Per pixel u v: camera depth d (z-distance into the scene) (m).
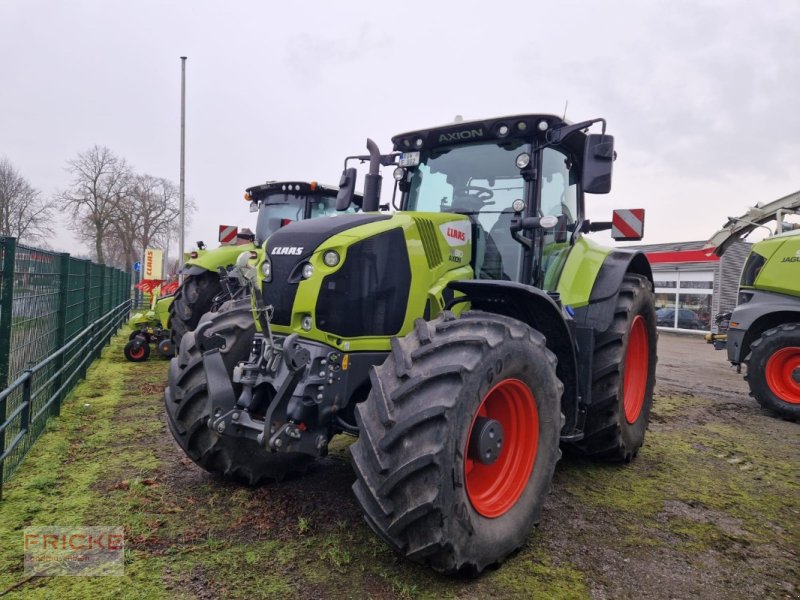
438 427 2.15
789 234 6.46
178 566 2.39
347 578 2.33
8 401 3.41
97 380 6.49
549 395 2.77
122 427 4.50
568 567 2.54
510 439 2.71
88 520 2.80
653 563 2.61
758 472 3.99
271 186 7.82
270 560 2.45
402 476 2.12
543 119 3.38
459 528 2.19
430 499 2.09
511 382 2.56
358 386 2.75
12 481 3.28
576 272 3.87
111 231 38.94
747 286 6.72
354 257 2.72
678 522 3.07
